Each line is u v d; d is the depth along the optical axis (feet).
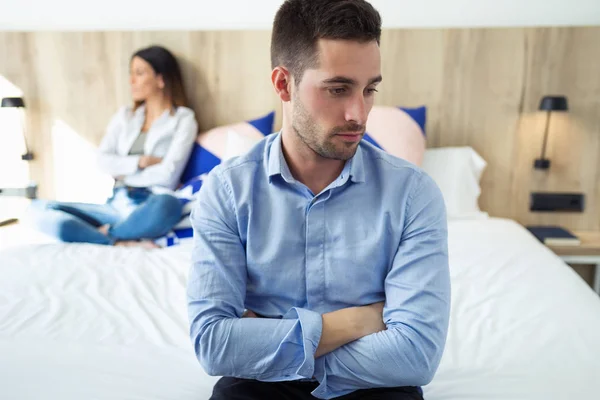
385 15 7.96
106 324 4.23
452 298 4.77
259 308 3.19
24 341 3.89
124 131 8.16
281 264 3.07
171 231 6.93
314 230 3.03
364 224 3.02
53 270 5.32
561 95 7.71
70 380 3.38
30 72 8.49
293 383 3.11
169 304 4.68
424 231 2.97
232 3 8.18
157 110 8.14
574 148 7.86
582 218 8.10
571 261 7.46
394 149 7.29
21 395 3.19
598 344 3.84
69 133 8.70
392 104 8.05
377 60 2.69
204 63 8.29
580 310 4.40
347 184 3.05
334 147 2.79
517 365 3.63
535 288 4.89
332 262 3.02
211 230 3.11
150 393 3.29
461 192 7.45
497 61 7.74
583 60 7.58
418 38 7.80
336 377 2.84
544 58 7.64
